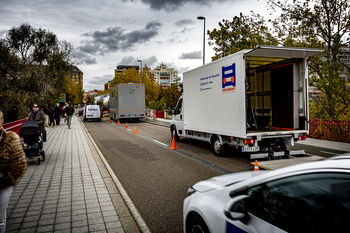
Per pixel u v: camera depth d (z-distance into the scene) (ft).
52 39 69.97
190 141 40.81
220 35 54.54
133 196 15.97
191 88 32.58
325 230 5.10
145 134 51.31
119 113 81.41
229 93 24.71
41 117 29.48
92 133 53.62
